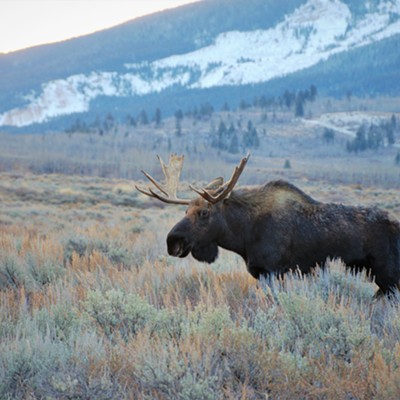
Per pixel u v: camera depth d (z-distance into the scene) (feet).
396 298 89.66
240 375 56.49
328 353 62.34
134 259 144.56
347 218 95.66
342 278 88.33
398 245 94.32
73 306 84.23
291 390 53.62
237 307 84.07
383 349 60.23
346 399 53.26
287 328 68.28
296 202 96.22
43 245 142.41
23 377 57.21
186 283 100.63
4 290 106.42
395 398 52.11
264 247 94.48
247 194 96.37
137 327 70.18
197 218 94.99
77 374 56.08
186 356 59.11
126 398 53.36
